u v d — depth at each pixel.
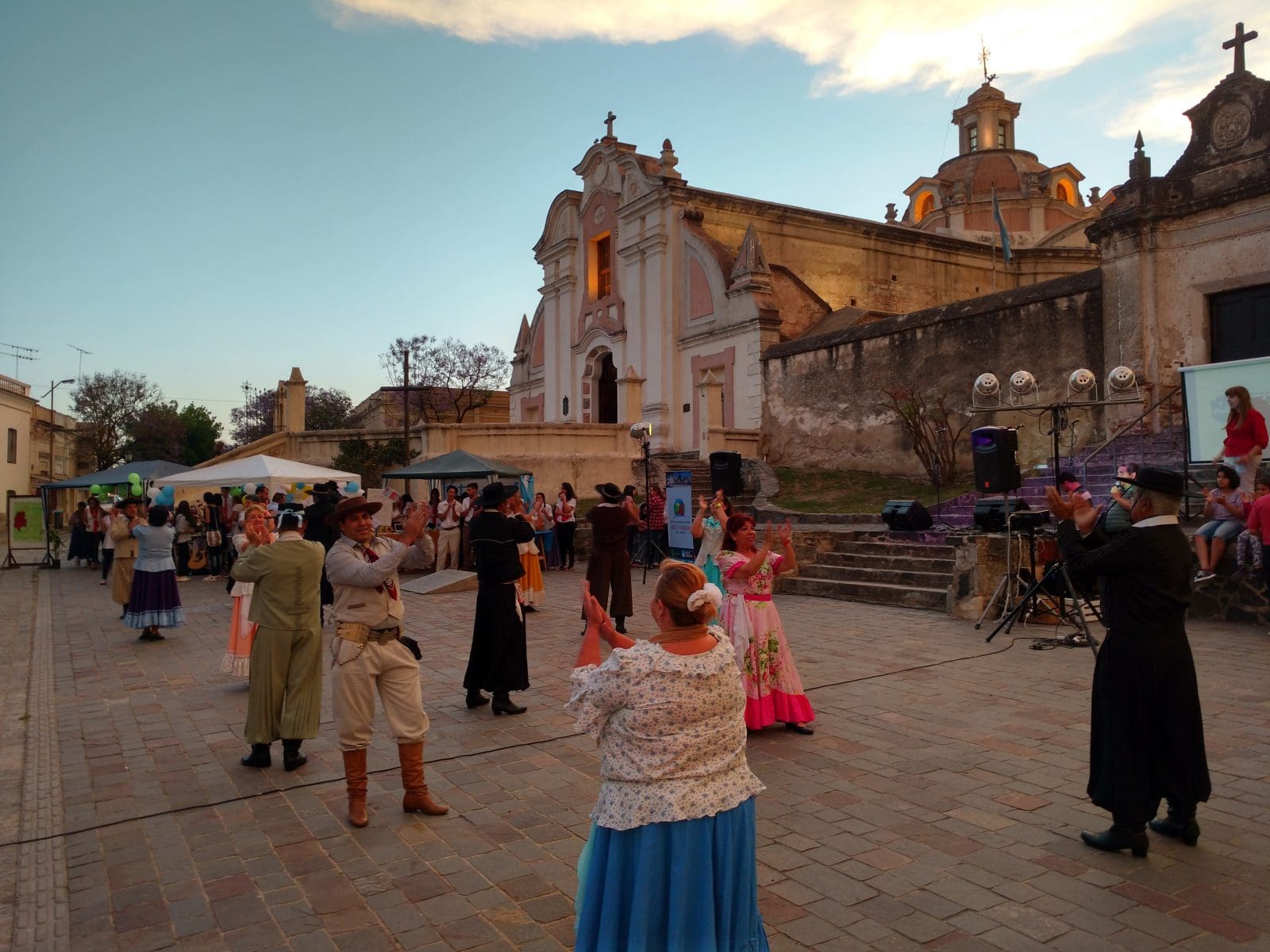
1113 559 4.24
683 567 2.98
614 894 2.76
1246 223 15.36
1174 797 4.25
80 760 6.17
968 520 15.35
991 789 5.22
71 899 4.07
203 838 4.75
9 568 22.00
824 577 13.89
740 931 2.84
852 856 4.36
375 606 5.00
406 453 27.88
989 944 3.53
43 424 48.75
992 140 40.50
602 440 26.98
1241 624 9.85
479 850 4.53
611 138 32.66
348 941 3.65
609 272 33.31
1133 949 3.46
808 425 24.78
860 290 32.75
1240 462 10.45
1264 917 3.69
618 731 2.84
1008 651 9.04
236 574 5.89
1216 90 15.83
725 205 30.56
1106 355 17.25
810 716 6.49
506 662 7.13
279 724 5.89
